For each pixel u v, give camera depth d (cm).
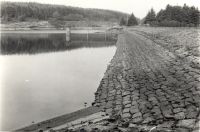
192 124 879
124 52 3491
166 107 1116
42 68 2703
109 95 1516
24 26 14000
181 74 1641
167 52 2623
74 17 18562
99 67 2681
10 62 3209
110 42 6662
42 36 9038
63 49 5016
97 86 1827
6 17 13975
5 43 6188
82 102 1451
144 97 1340
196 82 1381
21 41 6844
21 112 1293
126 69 2209
